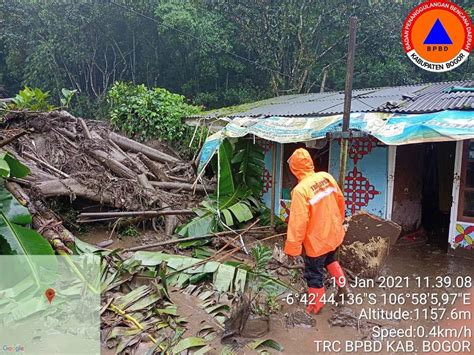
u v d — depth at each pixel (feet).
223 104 69.21
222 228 21.20
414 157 23.30
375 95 26.89
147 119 32.30
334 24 60.95
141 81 74.18
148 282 14.14
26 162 20.79
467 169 19.27
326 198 12.76
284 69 63.72
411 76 63.36
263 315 12.42
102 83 75.87
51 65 69.21
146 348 10.52
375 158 22.04
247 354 10.64
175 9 62.95
